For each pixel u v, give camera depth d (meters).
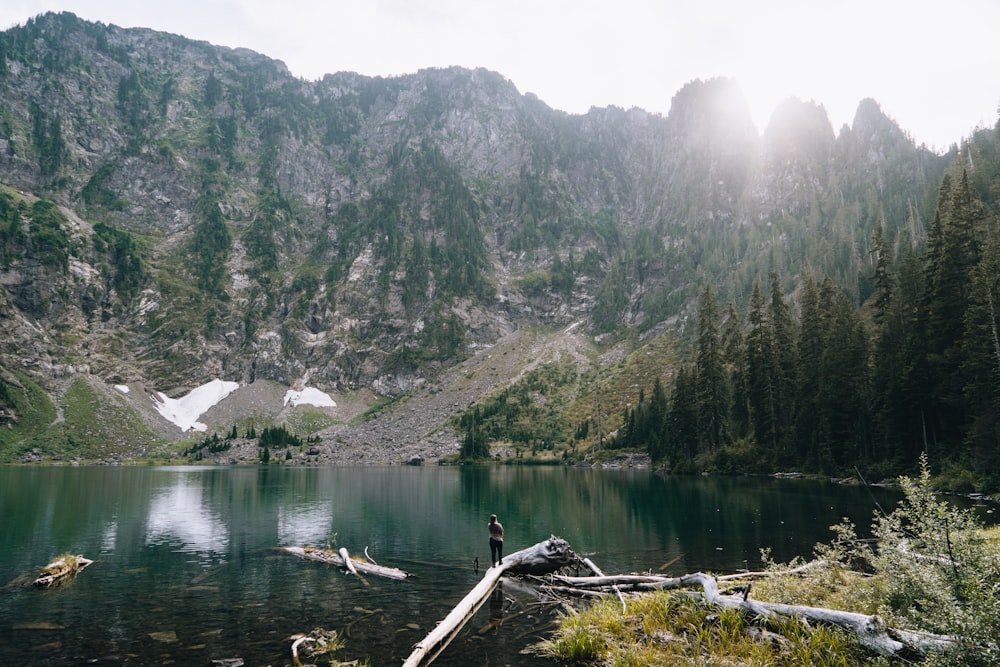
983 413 56.56
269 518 48.66
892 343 76.25
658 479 92.56
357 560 28.83
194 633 17.66
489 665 14.62
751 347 100.88
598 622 17.00
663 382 188.38
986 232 69.06
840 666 11.63
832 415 81.56
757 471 93.12
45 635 17.47
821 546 19.58
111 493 71.88
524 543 35.09
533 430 196.50
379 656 15.48
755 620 14.73
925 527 12.41
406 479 107.06
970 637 9.90
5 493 70.00
